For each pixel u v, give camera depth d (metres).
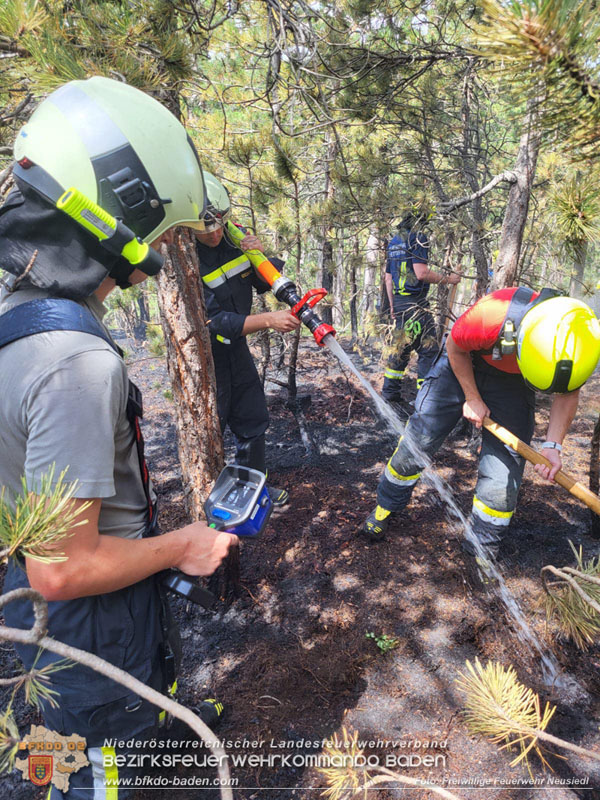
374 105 3.73
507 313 1.97
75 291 0.94
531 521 3.04
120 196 0.96
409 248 3.73
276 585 2.57
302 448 3.92
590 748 1.81
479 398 2.32
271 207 3.67
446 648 2.21
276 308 3.70
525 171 3.14
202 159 3.48
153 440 4.11
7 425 0.90
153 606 1.20
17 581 1.10
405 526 2.99
